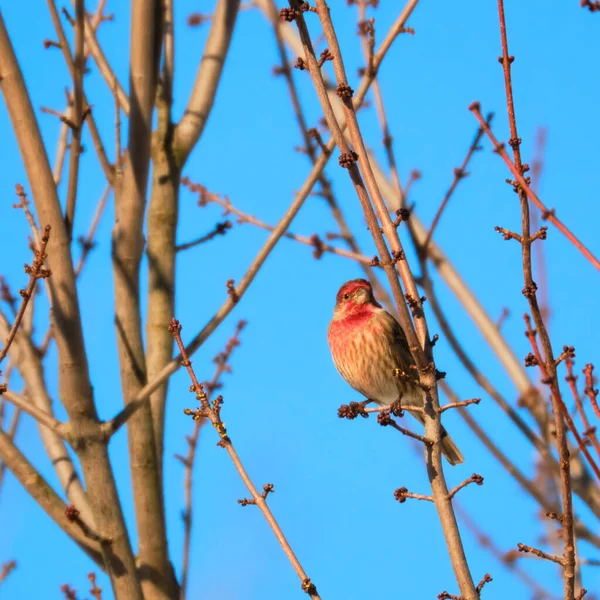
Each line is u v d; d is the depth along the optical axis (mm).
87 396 9750
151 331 11281
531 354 7492
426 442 8281
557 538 9945
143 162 10844
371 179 8625
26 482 9867
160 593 10211
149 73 10828
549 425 10070
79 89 10195
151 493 10555
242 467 8430
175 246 11648
